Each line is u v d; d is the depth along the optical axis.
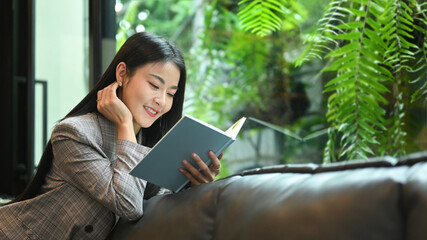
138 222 1.34
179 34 4.14
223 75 3.66
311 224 0.91
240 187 1.12
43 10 3.26
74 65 3.05
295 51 2.87
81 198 1.43
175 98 1.64
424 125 1.79
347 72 1.75
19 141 3.39
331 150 1.96
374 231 0.83
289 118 2.88
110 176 1.40
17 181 3.38
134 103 1.52
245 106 3.31
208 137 1.33
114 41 2.93
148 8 4.02
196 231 1.16
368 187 0.86
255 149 2.87
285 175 1.07
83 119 1.49
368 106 1.74
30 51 3.31
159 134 1.69
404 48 1.77
